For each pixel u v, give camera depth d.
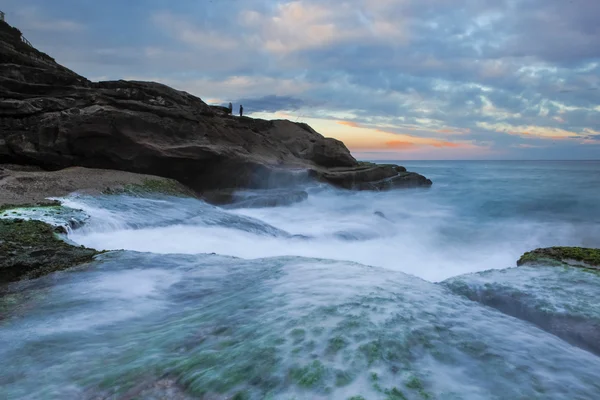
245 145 24.25
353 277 4.70
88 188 13.70
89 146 17.98
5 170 14.62
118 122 18.28
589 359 2.86
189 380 2.60
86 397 2.56
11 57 21.17
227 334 3.26
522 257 6.34
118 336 3.68
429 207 22.55
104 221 10.25
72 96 19.56
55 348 3.44
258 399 2.29
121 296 4.90
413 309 3.55
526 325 3.50
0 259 6.46
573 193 26.81
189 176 20.28
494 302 4.29
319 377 2.43
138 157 18.59
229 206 18.84
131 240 9.77
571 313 3.76
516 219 18.58
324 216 17.67
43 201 11.20
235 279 5.27
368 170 28.97
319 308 3.57
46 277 5.77
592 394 2.33
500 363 2.66
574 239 14.34
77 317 4.25
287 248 11.26
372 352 2.70
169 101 23.31
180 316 4.05
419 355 2.71
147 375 2.73
